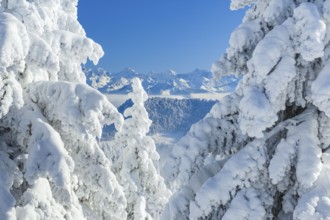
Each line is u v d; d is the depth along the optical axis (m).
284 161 7.11
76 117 7.65
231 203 7.04
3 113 7.34
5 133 8.13
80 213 8.70
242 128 6.90
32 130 7.68
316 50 6.62
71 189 8.65
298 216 6.44
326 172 7.01
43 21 10.32
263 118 6.83
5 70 7.01
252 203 6.97
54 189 8.34
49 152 7.35
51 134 7.60
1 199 7.24
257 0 8.19
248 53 7.82
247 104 6.90
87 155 8.38
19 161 8.00
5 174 7.57
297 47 6.92
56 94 8.02
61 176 7.18
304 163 7.01
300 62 7.20
